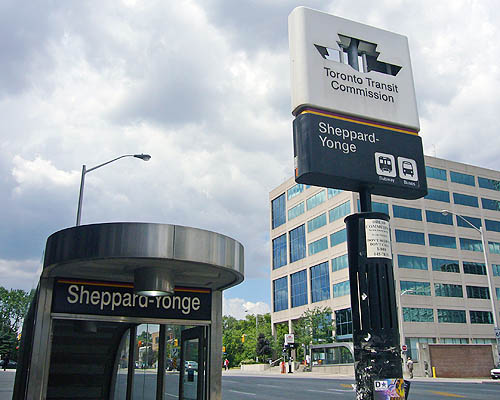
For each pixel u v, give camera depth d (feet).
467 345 149.38
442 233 193.67
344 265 189.98
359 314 27.22
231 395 71.67
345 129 29.91
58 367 32.37
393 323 26.94
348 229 28.99
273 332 241.14
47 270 23.53
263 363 242.78
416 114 32.83
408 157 31.65
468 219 202.59
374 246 27.89
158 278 23.53
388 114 31.68
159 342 29.48
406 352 148.87
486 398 64.03
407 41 34.63
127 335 32.35
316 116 29.25
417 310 176.65
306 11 31.04
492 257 203.31
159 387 28.73
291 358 208.64
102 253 20.93
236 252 24.45
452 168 206.80
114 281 25.91
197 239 22.39
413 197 32.12
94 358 33.27
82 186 58.49
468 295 190.80
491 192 213.05
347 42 32.24
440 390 79.66
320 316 187.62
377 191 31.07
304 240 222.07
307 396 69.31
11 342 276.62
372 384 25.98
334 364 169.48
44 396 22.97
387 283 27.45
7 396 59.00
